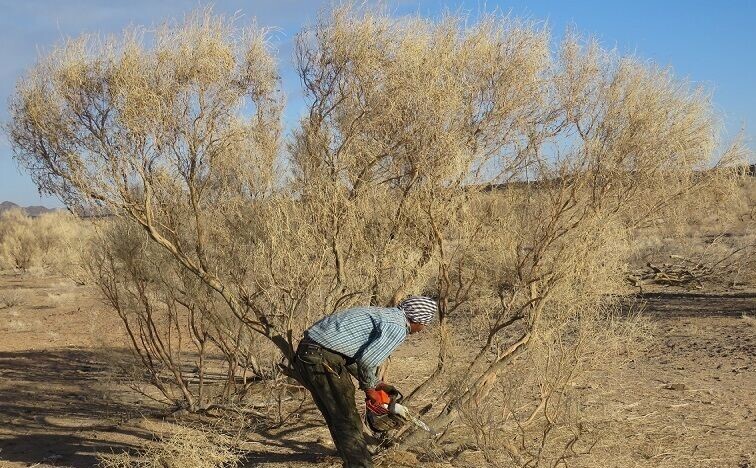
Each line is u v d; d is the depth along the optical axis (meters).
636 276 19.64
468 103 6.59
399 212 6.76
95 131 6.07
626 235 7.05
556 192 6.49
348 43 7.08
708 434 7.21
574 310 6.32
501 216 6.60
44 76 6.12
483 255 6.62
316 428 7.68
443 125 6.28
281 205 6.95
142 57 6.08
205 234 7.66
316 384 5.43
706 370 10.20
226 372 10.88
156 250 7.98
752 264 20.59
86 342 14.50
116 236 8.07
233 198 7.77
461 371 6.73
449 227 6.68
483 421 6.28
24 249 35.88
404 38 7.00
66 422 8.36
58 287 26.48
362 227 6.83
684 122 6.98
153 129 6.00
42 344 14.54
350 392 5.47
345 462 5.39
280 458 6.76
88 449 7.25
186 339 13.67
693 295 17.95
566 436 6.95
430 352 11.93
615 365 8.29
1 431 7.96
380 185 6.92
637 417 7.83
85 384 10.52
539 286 6.53
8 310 20.67
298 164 7.69
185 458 6.31
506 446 6.18
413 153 6.49
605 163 6.47
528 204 6.56
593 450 6.64
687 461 6.42
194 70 6.12
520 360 6.89
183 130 6.22
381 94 6.75
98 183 6.01
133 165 6.06
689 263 20.77
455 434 6.98
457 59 6.61
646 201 7.12
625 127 6.56
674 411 8.08
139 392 8.98
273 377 8.30
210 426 7.87
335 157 7.05
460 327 8.27
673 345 12.01
